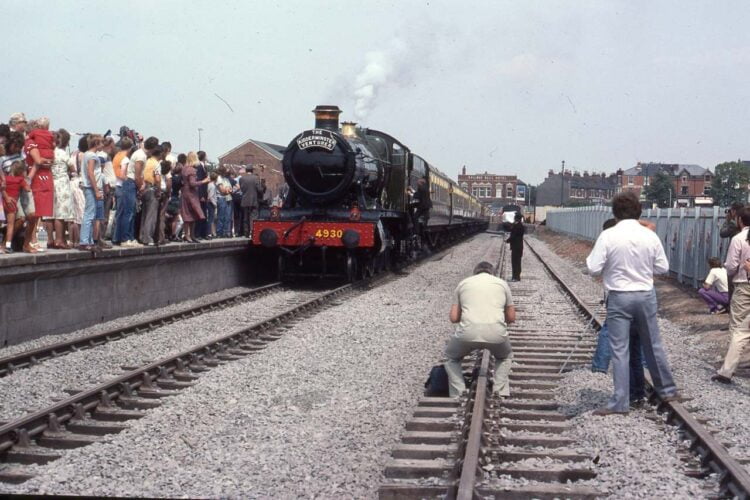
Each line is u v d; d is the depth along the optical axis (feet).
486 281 27.30
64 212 41.93
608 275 25.21
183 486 18.47
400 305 52.80
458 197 141.08
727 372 30.09
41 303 37.96
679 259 73.87
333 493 18.17
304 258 67.10
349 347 36.42
